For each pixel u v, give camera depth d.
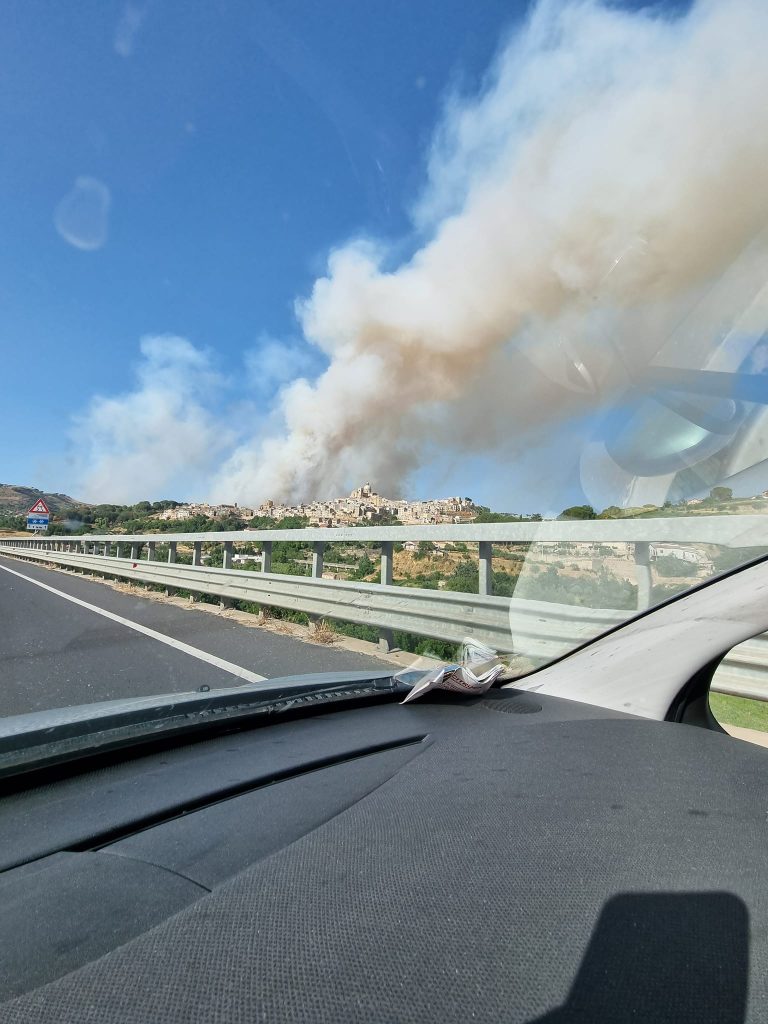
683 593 2.54
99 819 1.57
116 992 0.96
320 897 1.22
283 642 6.90
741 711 3.94
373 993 0.96
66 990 0.97
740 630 2.34
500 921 1.15
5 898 1.23
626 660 2.67
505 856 1.40
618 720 2.46
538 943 1.09
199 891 1.26
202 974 1.00
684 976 1.01
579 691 2.77
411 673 3.01
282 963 1.03
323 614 6.91
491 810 1.65
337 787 1.83
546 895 1.24
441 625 5.22
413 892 1.25
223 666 5.64
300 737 2.29
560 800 1.71
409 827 1.55
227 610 9.51
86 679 5.14
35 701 4.48
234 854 1.41
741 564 2.36
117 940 1.09
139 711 2.06
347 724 2.46
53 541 24.19
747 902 1.23
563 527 3.20
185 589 10.77
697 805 1.68
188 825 1.57
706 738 2.25
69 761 1.85
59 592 12.84
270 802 1.72
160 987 0.97
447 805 1.69
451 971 1.01
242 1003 0.94
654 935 1.12
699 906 1.21
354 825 1.56
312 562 7.55
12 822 1.56
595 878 1.31
